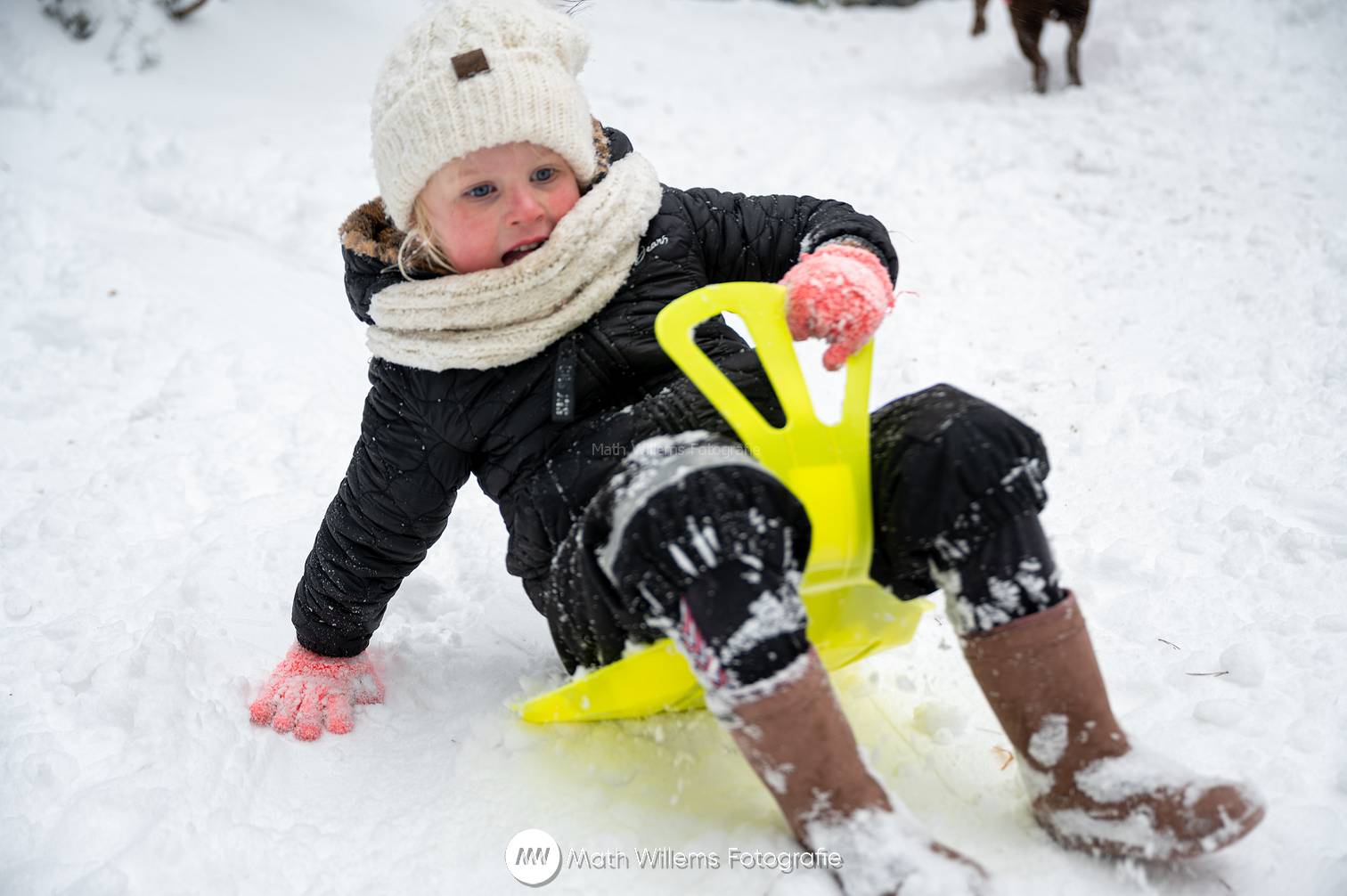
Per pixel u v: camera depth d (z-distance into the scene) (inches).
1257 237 129.2
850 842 51.9
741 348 69.2
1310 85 162.7
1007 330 119.6
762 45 231.1
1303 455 93.0
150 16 194.1
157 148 166.1
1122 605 78.7
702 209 72.0
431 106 64.3
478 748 70.6
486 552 94.4
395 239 70.7
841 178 156.6
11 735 73.2
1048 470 55.1
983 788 61.9
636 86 199.6
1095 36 186.1
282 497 101.7
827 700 52.4
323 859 63.9
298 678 75.1
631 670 59.2
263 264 143.0
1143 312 119.3
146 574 91.9
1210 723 66.6
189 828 64.2
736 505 51.4
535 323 64.8
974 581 53.9
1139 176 147.6
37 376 119.9
